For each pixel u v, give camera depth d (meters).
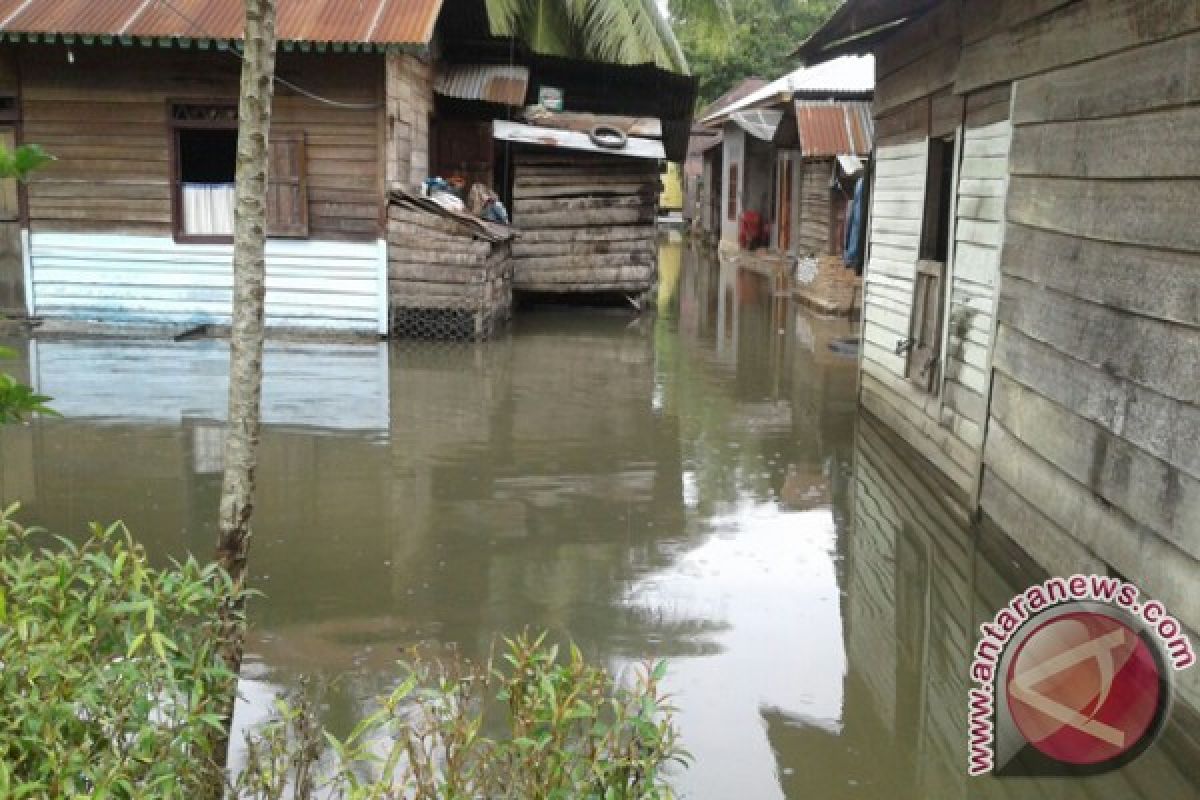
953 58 7.13
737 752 3.97
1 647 2.64
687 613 5.16
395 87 12.53
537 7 18.44
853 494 7.06
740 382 10.62
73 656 2.74
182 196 12.48
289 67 12.02
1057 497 5.16
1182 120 4.12
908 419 8.02
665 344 12.78
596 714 2.80
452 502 6.69
